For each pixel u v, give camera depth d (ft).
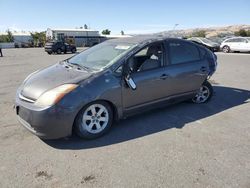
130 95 14.34
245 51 78.18
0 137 13.64
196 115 17.11
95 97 12.84
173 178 10.07
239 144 12.95
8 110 18.31
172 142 13.12
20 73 38.55
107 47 16.16
